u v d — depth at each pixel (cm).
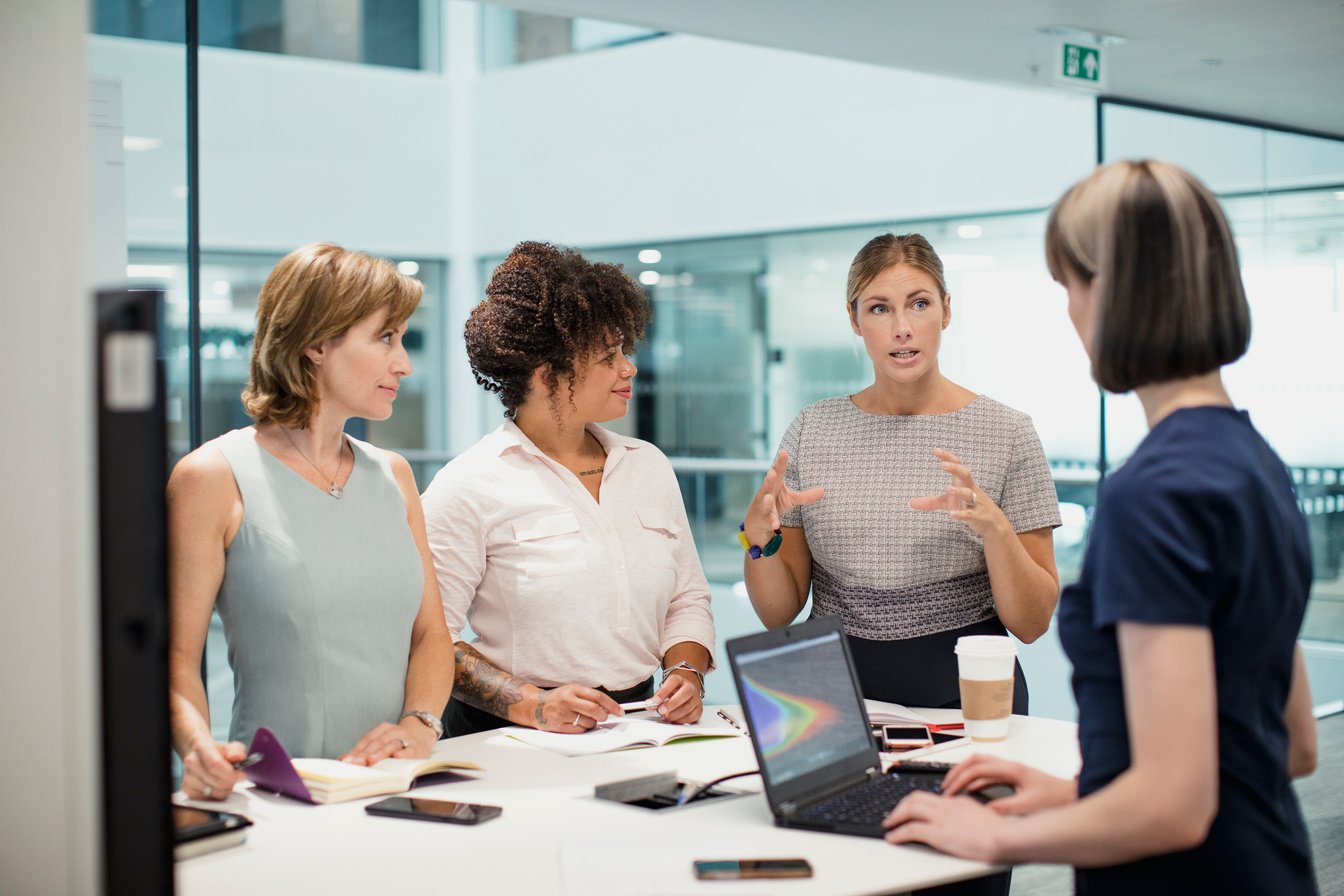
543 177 1077
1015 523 257
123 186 314
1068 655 154
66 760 140
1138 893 146
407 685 226
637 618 250
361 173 1094
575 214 1051
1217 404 146
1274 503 144
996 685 219
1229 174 575
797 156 880
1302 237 602
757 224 914
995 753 213
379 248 1107
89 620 140
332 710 213
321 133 1074
